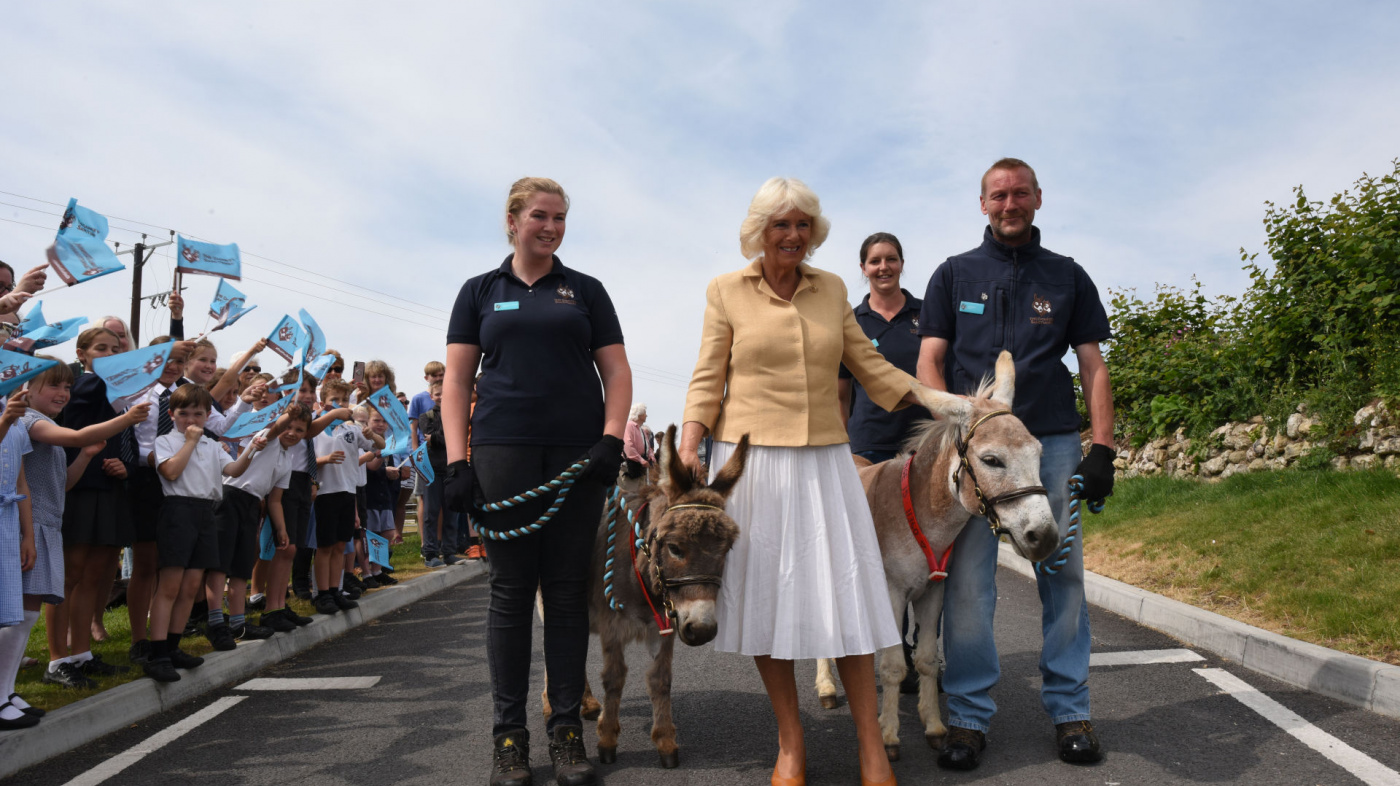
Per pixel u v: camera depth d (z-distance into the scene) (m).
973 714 3.64
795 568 3.24
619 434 3.79
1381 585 5.09
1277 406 9.20
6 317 4.12
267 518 6.16
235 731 4.25
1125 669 4.98
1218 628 5.26
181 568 4.84
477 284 3.93
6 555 3.78
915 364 5.42
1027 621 6.59
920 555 3.74
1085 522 9.70
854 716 3.29
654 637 3.82
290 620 6.23
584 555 3.77
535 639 6.58
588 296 3.99
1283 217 9.54
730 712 4.51
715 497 3.22
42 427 4.17
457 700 4.79
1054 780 3.40
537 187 3.81
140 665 4.98
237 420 5.39
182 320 6.22
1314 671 4.39
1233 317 10.88
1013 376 3.68
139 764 3.77
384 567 8.83
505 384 3.73
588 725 4.41
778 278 3.54
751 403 3.39
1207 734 3.82
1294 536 6.43
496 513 3.65
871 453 5.12
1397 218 8.40
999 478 3.35
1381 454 7.68
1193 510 8.41
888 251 5.52
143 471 5.14
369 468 9.02
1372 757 3.45
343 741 4.08
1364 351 8.52
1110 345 13.08
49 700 4.31
